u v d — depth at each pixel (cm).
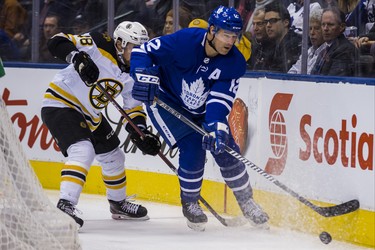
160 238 813
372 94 765
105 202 1037
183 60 782
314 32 906
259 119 922
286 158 879
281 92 889
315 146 838
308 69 919
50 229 612
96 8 1127
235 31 749
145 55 790
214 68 784
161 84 821
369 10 855
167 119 827
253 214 842
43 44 1178
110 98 832
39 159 1156
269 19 961
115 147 898
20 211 578
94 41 827
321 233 775
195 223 841
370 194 767
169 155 1026
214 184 972
